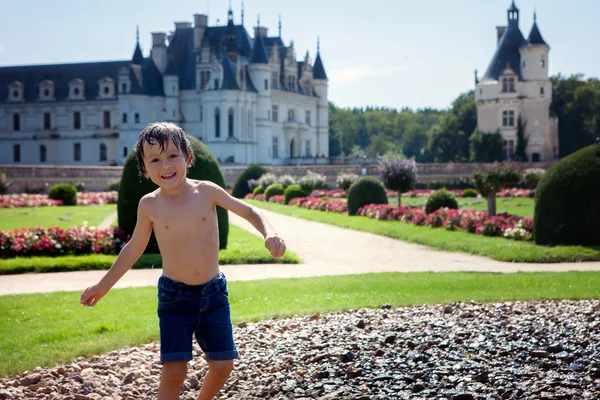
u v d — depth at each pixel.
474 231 23.31
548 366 6.38
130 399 5.79
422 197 55.06
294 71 111.69
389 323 8.47
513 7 96.75
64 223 28.92
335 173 74.88
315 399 5.54
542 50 94.44
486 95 95.25
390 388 5.78
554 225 19.14
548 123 94.81
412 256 18.69
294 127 109.50
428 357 6.71
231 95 97.88
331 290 12.07
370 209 31.61
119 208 19.30
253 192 58.44
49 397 5.81
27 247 17.53
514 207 38.47
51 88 113.25
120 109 101.31
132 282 14.00
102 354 7.51
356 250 20.22
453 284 12.43
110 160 110.44
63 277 15.22
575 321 8.42
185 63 106.50
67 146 112.88
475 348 7.05
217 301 4.59
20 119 114.81
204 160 18.83
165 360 4.46
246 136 99.94
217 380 4.58
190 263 4.52
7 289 13.32
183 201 4.55
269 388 5.86
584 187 18.88
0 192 49.16
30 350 7.86
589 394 5.50
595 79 110.81
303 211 38.25
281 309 10.05
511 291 11.44
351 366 6.45
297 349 7.25
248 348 7.39
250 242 20.59
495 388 5.71
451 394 5.53
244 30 112.06
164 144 4.44
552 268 15.64
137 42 106.12
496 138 93.94
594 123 102.88
